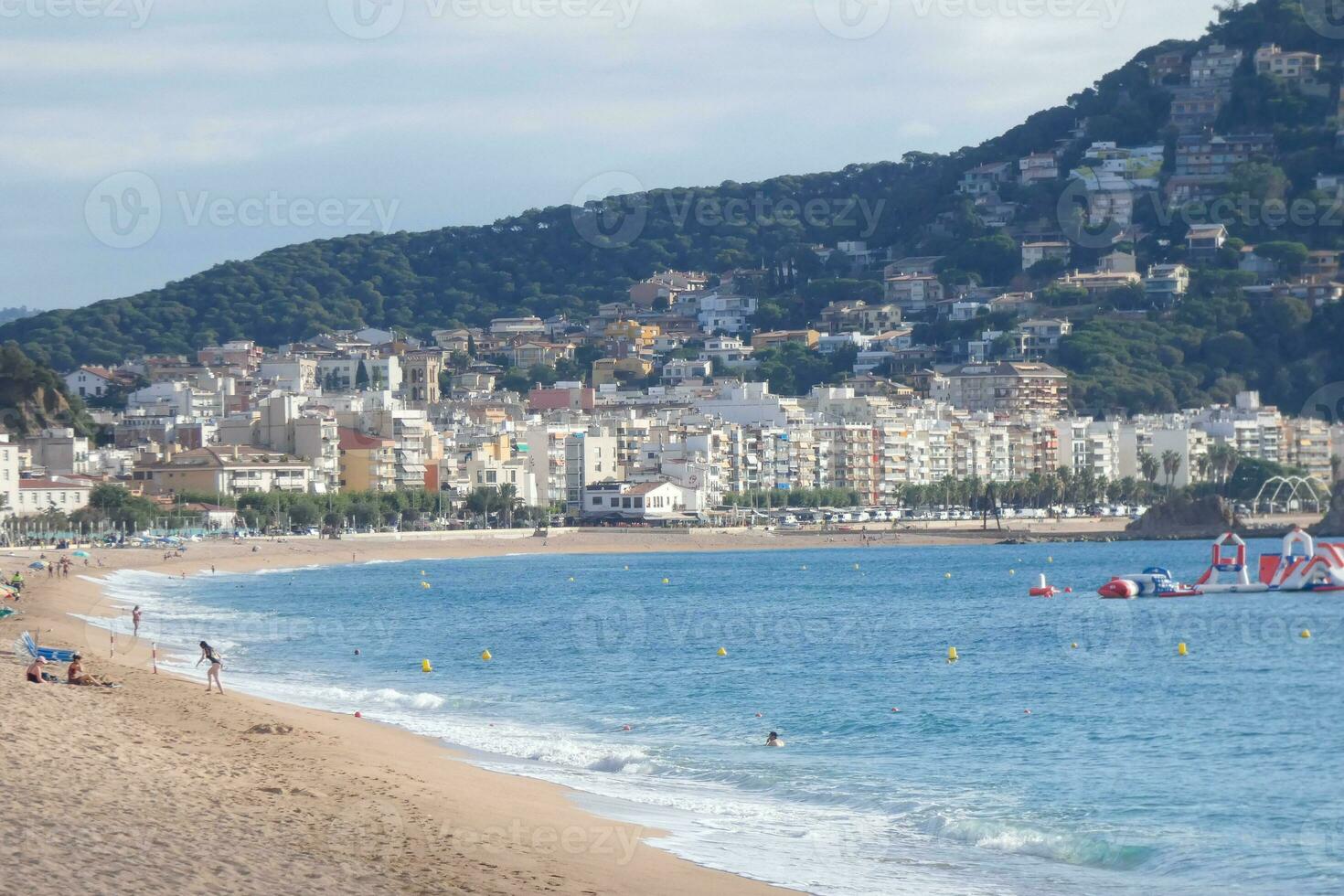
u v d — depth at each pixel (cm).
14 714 5881
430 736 7506
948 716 9006
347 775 5647
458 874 4200
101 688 7644
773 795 6366
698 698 9800
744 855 5041
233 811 4619
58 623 13038
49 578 19750
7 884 3425
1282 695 10000
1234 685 10550
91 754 5216
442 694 9781
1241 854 5459
